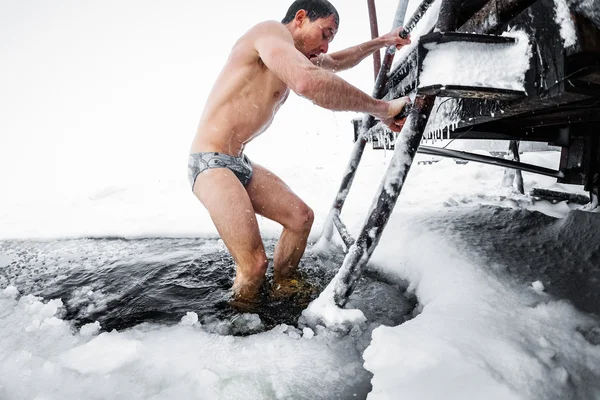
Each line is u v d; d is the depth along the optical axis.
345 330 1.37
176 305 1.72
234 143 1.84
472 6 1.38
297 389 1.08
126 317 1.62
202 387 1.09
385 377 0.99
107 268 2.29
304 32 1.84
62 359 1.26
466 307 1.29
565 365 0.99
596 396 0.90
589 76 0.84
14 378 1.16
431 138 1.76
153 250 2.72
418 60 1.11
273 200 1.91
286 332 1.42
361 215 3.05
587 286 1.41
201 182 1.74
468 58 1.05
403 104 1.47
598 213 1.85
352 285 1.40
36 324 1.56
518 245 1.84
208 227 3.27
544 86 0.93
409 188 4.33
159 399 1.05
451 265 1.67
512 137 2.36
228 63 1.84
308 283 1.91
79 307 1.74
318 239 2.72
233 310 1.64
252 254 1.70
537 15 0.94
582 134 2.45
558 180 2.57
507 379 0.92
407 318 1.52
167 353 1.29
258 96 1.82
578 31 0.80
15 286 2.05
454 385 0.91
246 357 1.25
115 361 1.22
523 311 1.26
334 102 1.32
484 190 3.89
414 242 2.00
